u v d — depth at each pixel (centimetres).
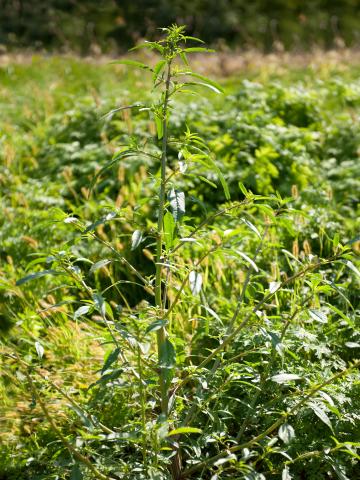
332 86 920
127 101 739
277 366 309
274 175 570
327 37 1847
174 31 252
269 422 288
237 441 280
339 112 815
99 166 589
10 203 564
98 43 1869
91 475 255
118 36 1964
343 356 344
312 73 1159
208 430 286
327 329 343
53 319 414
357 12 1970
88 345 374
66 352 365
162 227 260
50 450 291
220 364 288
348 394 294
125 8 2081
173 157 594
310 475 285
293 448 280
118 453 282
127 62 249
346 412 288
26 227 502
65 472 260
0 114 853
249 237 452
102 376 255
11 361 353
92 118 701
